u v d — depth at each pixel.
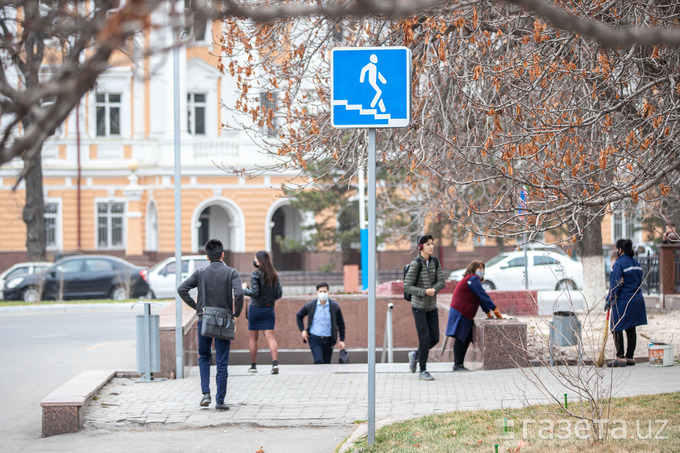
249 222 79.62
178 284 22.81
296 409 18.53
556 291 50.94
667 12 18.03
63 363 28.41
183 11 6.88
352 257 82.88
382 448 14.25
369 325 14.60
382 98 14.43
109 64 6.23
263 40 22.94
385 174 58.09
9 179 79.06
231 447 16.09
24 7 8.41
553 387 18.92
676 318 30.22
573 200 15.63
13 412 20.52
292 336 33.75
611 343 24.95
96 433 17.66
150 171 80.19
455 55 21.22
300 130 24.42
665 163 16.44
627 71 19.08
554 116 18.67
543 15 7.59
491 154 17.95
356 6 6.61
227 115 83.44
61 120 6.35
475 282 22.45
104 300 55.12
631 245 21.39
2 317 46.25
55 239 81.94
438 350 29.67
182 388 21.20
